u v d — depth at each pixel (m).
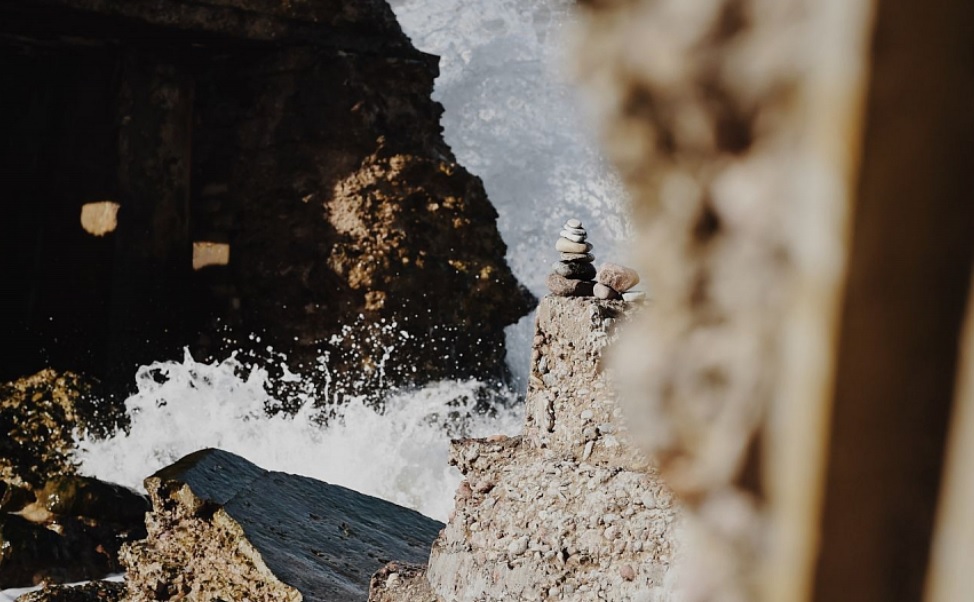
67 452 9.85
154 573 5.84
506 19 16.25
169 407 11.21
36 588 7.55
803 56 0.39
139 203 11.84
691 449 0.43
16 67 12.34
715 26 0.41
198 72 12.59
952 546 0.38
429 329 11.95
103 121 11.90
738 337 0.42
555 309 4.23
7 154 12.24
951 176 0.38
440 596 4.20
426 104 12.89
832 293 0.39
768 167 0.40
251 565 5.60
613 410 4.00
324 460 10.95
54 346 11.70
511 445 4.40
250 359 11.88
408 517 6.89
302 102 12.34
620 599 3.54
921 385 0.39
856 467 0.39
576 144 15.23
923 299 0.38
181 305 12.10
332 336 11.75
